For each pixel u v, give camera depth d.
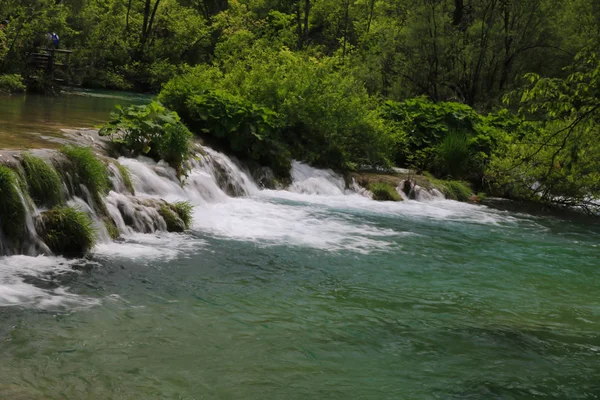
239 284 9.08
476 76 30.52
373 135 19.09
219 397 5.93
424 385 6.53
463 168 20.09
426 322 8.32
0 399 5.45
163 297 8.23
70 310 7.45
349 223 13.91
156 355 6.62
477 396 6.38
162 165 13.53
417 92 30.53
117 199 10.94
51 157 10.06
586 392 6.64
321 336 7.54
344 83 19.95
